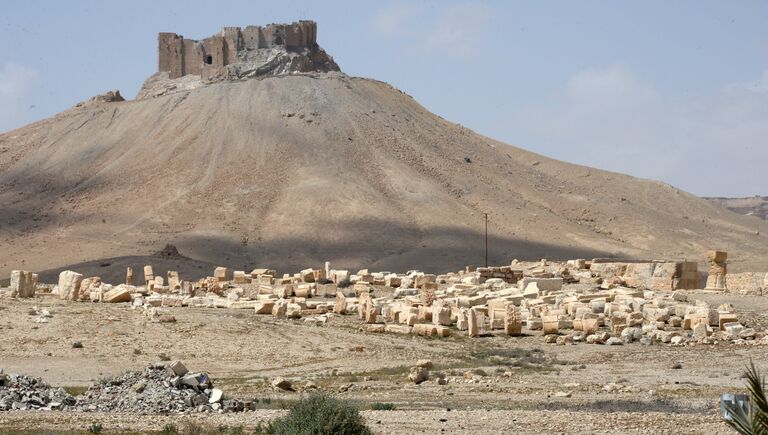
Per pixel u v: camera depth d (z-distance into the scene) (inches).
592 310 3196.4
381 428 1627.7
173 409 1822.1
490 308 3223.4
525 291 3597.4
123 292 3371.1
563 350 2790.4
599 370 2463.1
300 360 2610.7
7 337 2642.7
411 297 3718.0
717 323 2989.7
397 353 2719.0
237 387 2206.0
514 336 3026.6
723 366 2480.3
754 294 3567.9
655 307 3142.2
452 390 2158.0
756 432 864.3
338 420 1487.5
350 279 4274.1
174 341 2719.0
